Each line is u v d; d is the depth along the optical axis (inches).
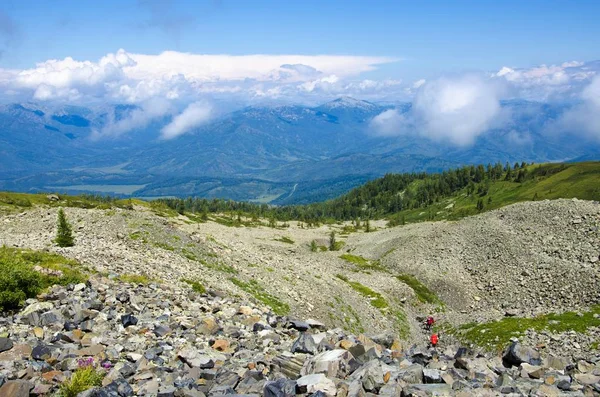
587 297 2399.1
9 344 604.7
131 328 781.3
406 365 618.5
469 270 3506.4
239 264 2315.5
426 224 6451.8
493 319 2486.5
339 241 6781.5
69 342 675.4
